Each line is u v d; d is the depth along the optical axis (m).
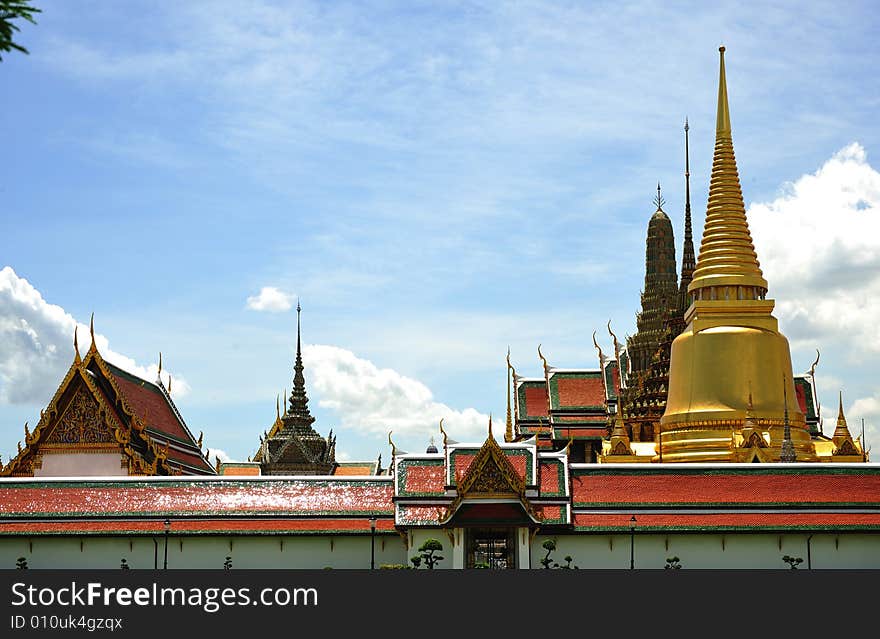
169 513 89.00
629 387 141.88
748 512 88.19
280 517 88.56
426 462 89.81
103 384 104.44
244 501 89.75
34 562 88.88
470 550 87.25
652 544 87.62
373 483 90.81
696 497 88.81
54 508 89.62
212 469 128.25
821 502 88.50
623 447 114.56
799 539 87.81
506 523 85.25
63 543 89.06
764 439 106.56
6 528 88.69
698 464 90.94
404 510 87.12
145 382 119.62
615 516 87.75
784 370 112.50
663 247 183.00
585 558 87.44
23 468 101.69
